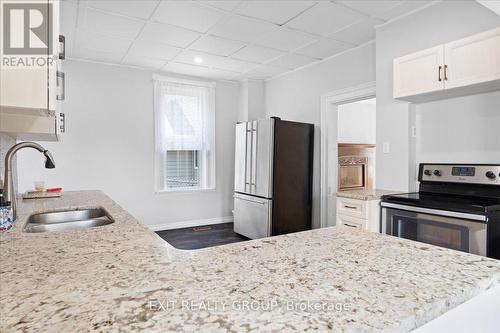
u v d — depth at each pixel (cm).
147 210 463
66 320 52
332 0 261
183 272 74
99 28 315
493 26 224
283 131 399
